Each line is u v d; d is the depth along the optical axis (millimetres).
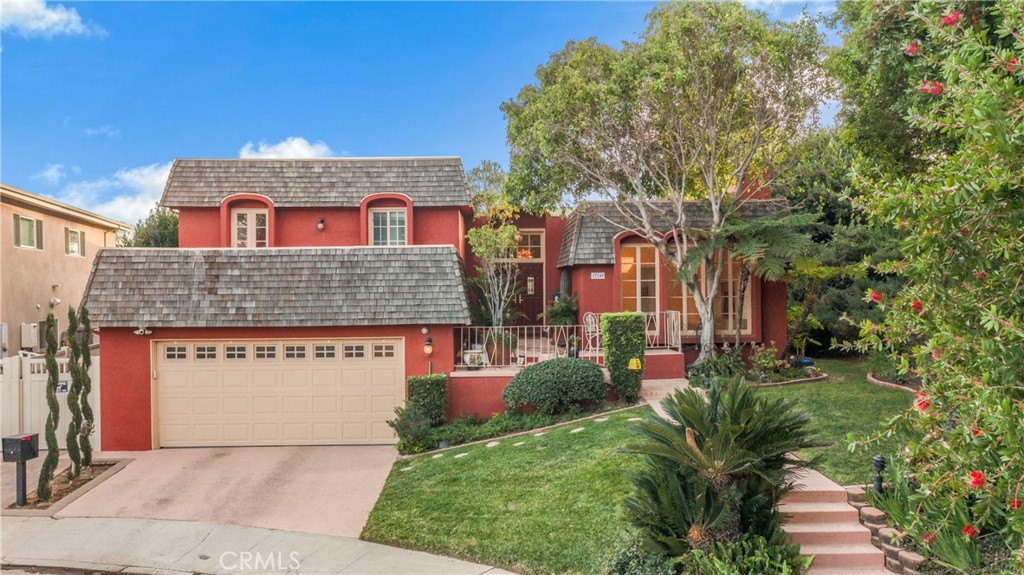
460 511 8406
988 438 3184
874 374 14250
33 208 20594
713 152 13984
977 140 3381
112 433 12625
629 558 6480
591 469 9047
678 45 12852
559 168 15297
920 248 3553
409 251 13609
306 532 8281
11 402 12523
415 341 13148
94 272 12727
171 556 7645
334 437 13109
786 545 5988
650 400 12586
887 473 6793
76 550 7863
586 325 15344
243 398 13008
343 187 16812
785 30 13117
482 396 13172
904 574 6406
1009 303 3492
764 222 13570
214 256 13164
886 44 9000
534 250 19500
